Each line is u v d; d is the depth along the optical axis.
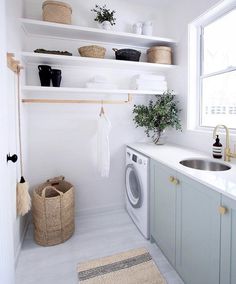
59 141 2.40
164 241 1.75
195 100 2.30
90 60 2.10
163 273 1.65
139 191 2.12
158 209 1.83
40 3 2.17
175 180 1.51
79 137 2.47
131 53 2.25
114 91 2.22
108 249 1.94
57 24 1.94
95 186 2.60
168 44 2.48
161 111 2.24
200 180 1.23
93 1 2.35
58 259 1.80
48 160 2.38
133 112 2.55
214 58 2.10
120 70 2.54
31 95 2.24
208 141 2.00
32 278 1.60
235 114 1.88
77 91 2.19
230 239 1.02
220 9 1.91
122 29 2.49
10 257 1.15
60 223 2.00
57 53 2.04
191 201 1.34
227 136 1.72
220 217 1.08
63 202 2.00
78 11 2.30
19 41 1.89
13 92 1.67
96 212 2.64
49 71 2.04
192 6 2.14
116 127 2.62
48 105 2.32
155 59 2.36
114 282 1.56
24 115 2.11
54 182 2.32
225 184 1.13
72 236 2.14
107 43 2.41
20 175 1.87
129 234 2.18
